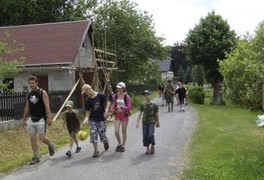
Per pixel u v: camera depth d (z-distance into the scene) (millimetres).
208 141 11727
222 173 7859
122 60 31734
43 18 37281
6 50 17297
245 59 10398
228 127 15180
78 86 23812
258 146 10852
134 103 31547
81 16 39406
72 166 9094
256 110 22953
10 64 15508
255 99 10852
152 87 57875
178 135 13266
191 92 34688
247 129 14609
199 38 34312
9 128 14641
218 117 19047
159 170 8422
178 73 87688
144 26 33094
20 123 15469
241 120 17859
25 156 10820
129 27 32188
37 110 9570
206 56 33969
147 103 10281
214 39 33688
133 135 13664
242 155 9602
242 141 11695
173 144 11531
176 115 20453
